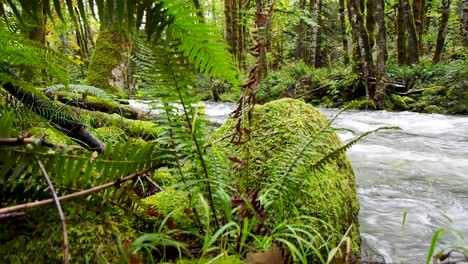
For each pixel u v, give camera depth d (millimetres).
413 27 15156
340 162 2611
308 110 2637
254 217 1430
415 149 6027
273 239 1436
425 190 3805
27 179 1210
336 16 27141
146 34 1077
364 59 12016
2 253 1108
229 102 14656
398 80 12969
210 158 1620
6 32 1514
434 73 12719
